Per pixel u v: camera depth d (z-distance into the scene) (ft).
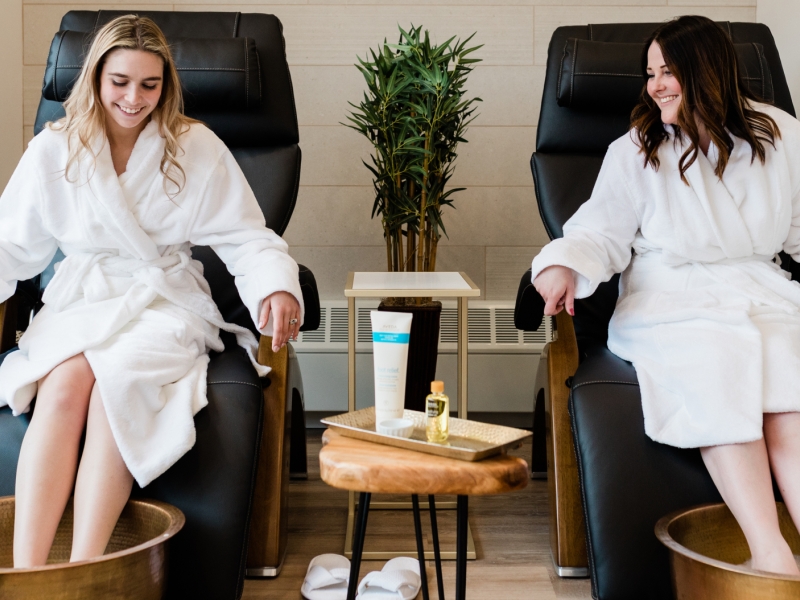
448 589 4.66
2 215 4.74
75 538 3.81
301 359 8.07
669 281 4.80
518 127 8.20
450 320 8.14
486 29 8.09
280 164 5.93
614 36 6.25
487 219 8.29
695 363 4.22
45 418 3.96
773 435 4.07
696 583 3.48
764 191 4.76
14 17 7.86
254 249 4.84
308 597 4.50
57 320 4.44
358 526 3.23
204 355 4.77
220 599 4.13
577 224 5.10
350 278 5.81
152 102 4.60
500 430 3.28
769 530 3.73
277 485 4.85
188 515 4.16
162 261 4.83
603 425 4.34
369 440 3.28
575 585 4.73
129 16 4.65
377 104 6.61
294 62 8.10
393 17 8.07
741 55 5.92
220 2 8.05
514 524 5.74
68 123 4.67
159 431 4.13
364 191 8.23
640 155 4.96
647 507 4.19
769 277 4.71
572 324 5.22
